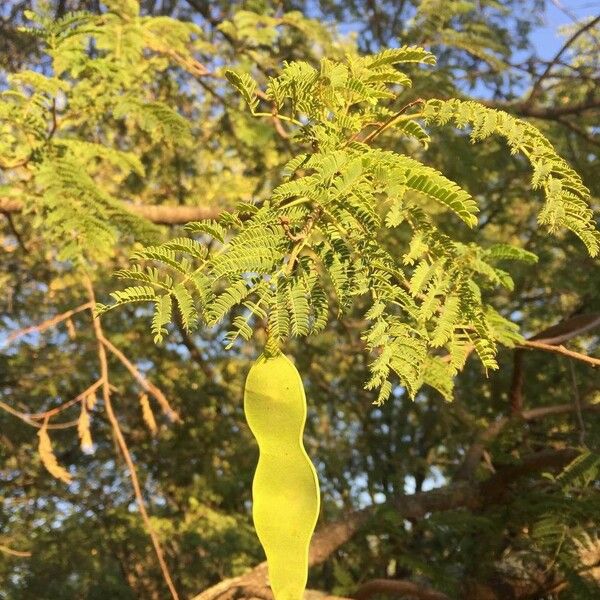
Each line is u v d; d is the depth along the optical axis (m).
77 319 8.53
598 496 3.56
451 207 1.47
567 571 3.62
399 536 4.81
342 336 7.83
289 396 1.46
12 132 3.76
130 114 3.91
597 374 5.87
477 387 6.73
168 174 7.40
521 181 7.11
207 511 8.53
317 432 8.56
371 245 1.56
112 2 4.59
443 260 1.71
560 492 3.65
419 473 8.07
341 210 1.52
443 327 1.64
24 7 7.34
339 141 1.64
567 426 5.79
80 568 9.06
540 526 3.63
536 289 7.65
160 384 8.88
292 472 1.42
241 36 5.71
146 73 5.59
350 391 8.44
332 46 6.00
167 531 8.45
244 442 8.90
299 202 1.54
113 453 9.33
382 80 1.74
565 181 1.65
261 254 1.46
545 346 2.50
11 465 9.30
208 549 8.29
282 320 1.43
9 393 8.92
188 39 5.23
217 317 1.39
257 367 1.49
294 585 1.37
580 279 6.59
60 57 3.76
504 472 4.53
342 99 1.71
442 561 5.10
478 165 6.11
